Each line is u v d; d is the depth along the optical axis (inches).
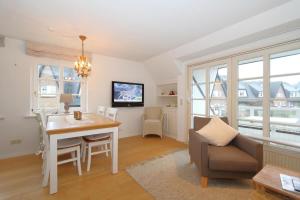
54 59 135.7
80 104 152.5
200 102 141.9
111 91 167.9
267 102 97.7
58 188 76.5
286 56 91.2
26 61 123.8
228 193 72.7
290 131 89.7
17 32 107.9
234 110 115.3
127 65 179.3
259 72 102.3
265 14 83.7
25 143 123.2
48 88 136.0
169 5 77.2
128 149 134.4
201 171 77.2
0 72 114.2
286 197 49.2
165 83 185.9
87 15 85.9
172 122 175.3
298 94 87.0
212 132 93.0
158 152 127.0
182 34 111.3
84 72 104.3
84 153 106.1
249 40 100.4
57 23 95.1
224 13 85.0
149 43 128.7
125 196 71.1
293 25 80.4
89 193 73.0
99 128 86.5
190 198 69.2
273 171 59.3
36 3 74.9
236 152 80.2
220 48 115.6
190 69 149.6
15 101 119.5
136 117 187.5
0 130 114.5
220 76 126.0
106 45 132.8
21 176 87.7
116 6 77.7
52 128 75.3
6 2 73.9
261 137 98.0
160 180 84.0
